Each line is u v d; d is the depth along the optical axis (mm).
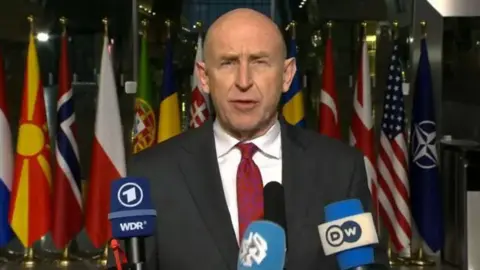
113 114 4488
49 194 4430
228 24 1607
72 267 4566
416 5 4918
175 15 4879
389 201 4512
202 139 1781
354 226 1390
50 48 4809
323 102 4602
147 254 1641
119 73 4879
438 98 4906
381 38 4910
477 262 4375
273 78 1621
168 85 4633
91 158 4699
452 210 4574
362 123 4543
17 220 4387
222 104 1649
